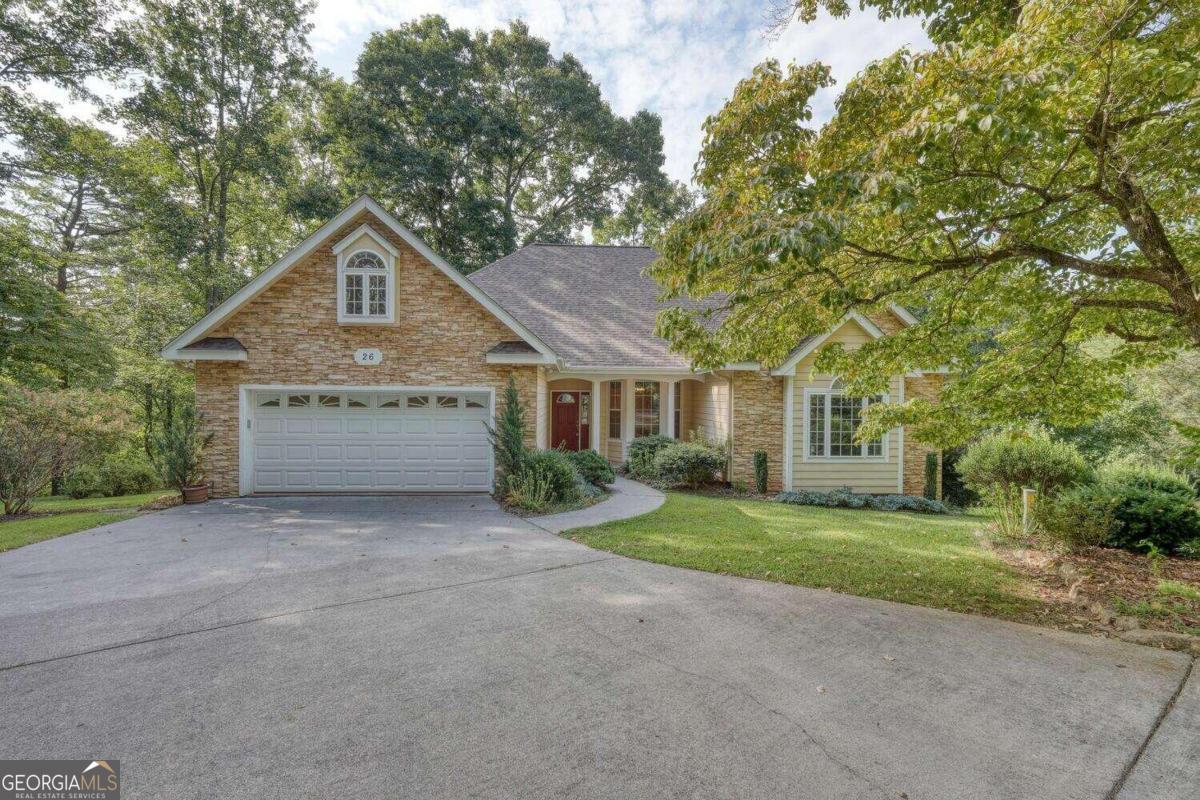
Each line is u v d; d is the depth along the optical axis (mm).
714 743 3076
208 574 6254
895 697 3574
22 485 10586
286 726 3250
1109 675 3883
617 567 6527
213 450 11367
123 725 3271
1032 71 3822
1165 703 3510
